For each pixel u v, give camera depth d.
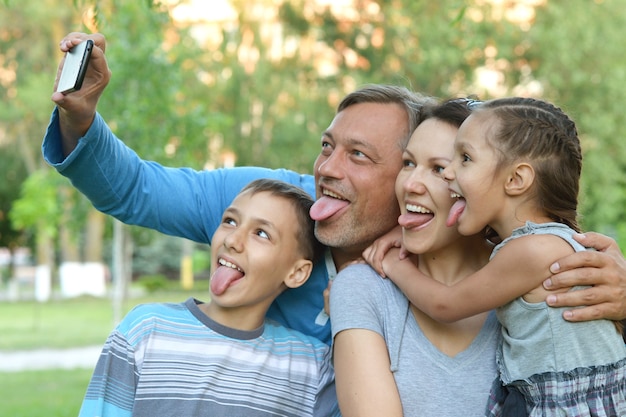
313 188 3.25
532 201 2.40
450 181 2.42
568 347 2.29
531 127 2.38
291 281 2.84
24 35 27.70
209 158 21.44
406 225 2.54
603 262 2.31
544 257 2.30
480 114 2.41
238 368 2.71
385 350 2.47
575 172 2.46
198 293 30.19
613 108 20.09
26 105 26.34
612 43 20.22
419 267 2.65
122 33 12.80
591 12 20.38
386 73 21.66
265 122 22.08
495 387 2.42
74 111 2.71
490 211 2.38
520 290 2.33
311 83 22.17
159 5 5.20
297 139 21.61
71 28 27.36
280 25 22.34
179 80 13.59
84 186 2.93
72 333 17.86
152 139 13.14
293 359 2.79
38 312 23.66
